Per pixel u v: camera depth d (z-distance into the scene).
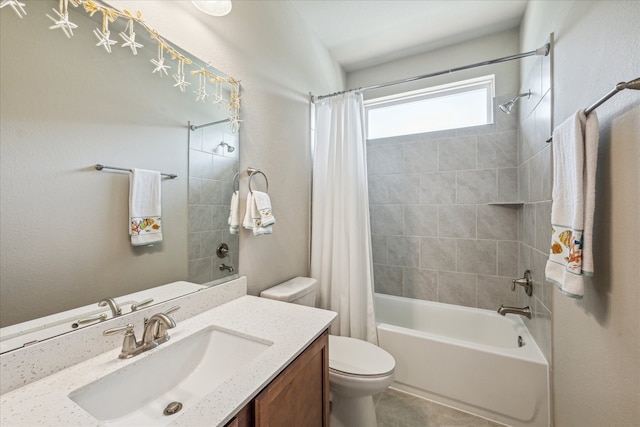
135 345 0.81
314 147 2.10
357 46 2.34
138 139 0.95
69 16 0.77
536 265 1.62
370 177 2.65
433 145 2.41
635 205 0.73
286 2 1.82
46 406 0.59
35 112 0.70
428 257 2.43
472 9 1.92
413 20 2.03
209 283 1.23
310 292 1.69
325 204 1.95
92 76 0.82
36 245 0.71
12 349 0.66
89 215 0.82
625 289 0.77
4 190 0.65
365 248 1.89
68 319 0.76
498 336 2.03
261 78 1.57
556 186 1.08
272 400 0.75
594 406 0.94
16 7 0.67
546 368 1.41
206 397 0.64
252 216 1.39
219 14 1.18
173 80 1.07
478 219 2.25
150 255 0.99
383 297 2.52
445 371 1.66
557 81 1.31
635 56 0.72
